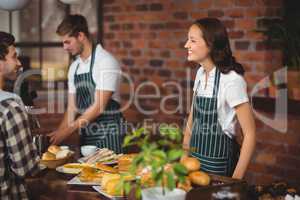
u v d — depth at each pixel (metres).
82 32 3.35
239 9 3.96
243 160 2.56
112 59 3.43
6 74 2.20
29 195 2.24
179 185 1.93
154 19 4.57
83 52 3.43
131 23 4.73
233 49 4.03
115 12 4.82
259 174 3.87
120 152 3.56
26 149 2.10
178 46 4.41
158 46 4.57
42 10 4.88
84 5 4.90
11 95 2.14
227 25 4.05
